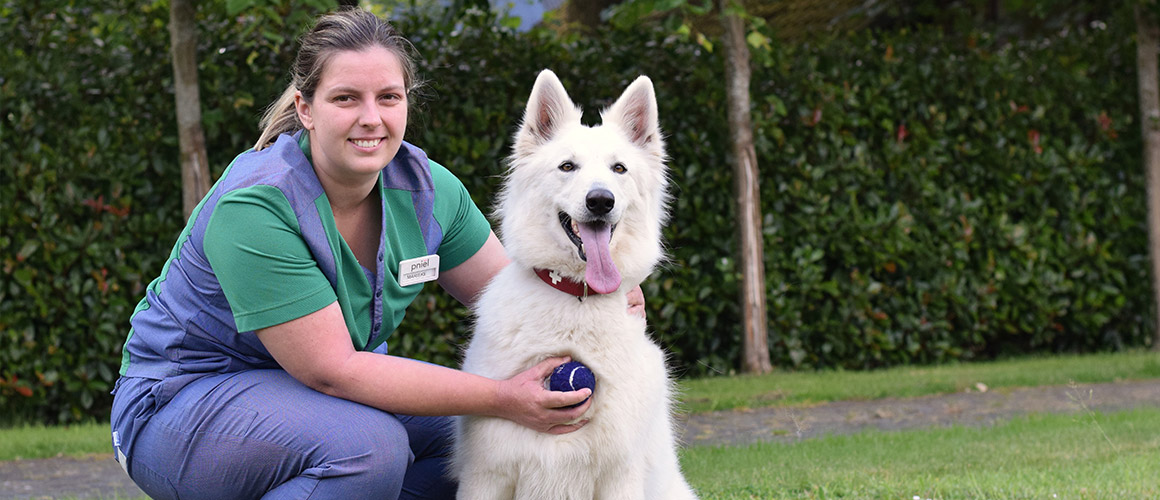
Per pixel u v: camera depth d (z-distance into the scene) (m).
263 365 2.83
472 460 2.95
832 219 7.91
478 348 3.07
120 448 2.85
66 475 4.99
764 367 7.62
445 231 3.20
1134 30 8.84
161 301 2.82
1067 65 8.86
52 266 6.53
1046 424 5.49
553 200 3.10
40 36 6.96
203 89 6.86
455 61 7.26
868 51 8.27
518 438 2.85
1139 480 3.99
